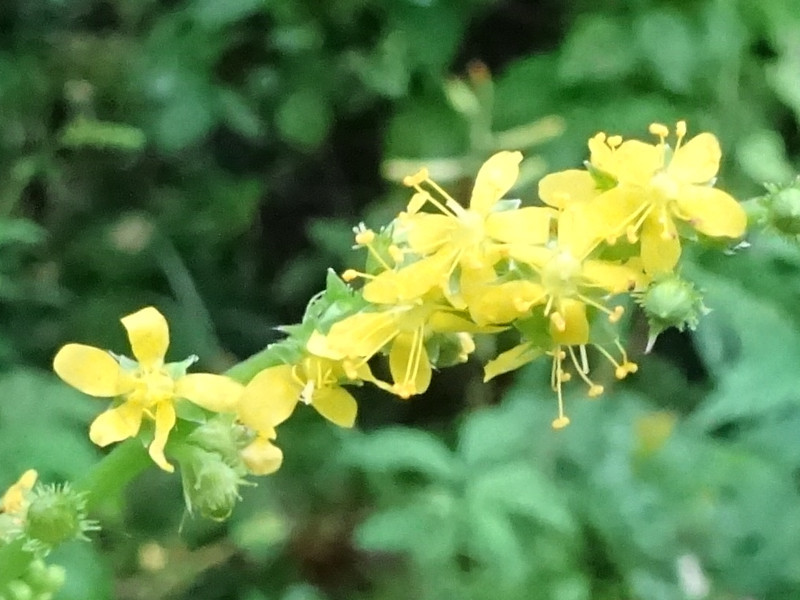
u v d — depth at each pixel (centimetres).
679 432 12
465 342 5
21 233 12
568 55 13
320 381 5
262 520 13
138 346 5
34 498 6
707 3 13
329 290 5
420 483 13
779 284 11
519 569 11
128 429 5
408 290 5
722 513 11
